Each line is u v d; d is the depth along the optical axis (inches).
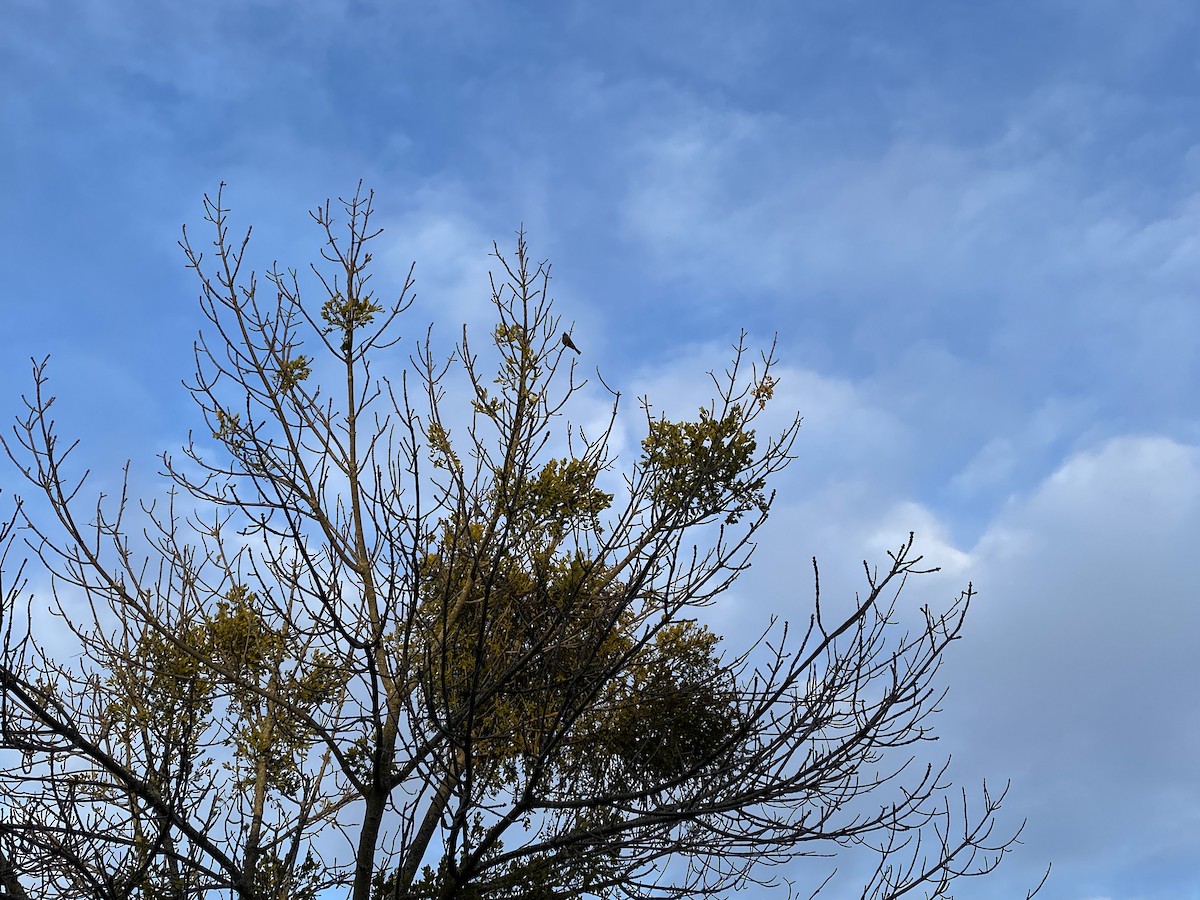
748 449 278.7
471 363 296.0
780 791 232.1
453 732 244.7
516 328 297.4
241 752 289.1
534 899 269.7
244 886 251.1
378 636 242.7
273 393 302.2
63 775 251.9
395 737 274.2
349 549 295.1
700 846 246.2
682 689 287.9
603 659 277.1
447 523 278.1
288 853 270.4
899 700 229.3
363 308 325.1
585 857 250.4
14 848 240.8
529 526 279.3
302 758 289.9
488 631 275.4
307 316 320.5
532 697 278.4
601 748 300.2
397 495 253.9
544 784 283.1
